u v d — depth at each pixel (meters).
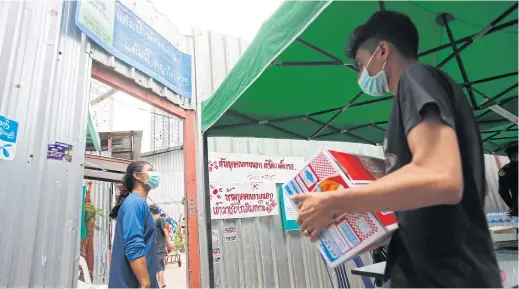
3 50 1.90
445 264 0.57
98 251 6.21
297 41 1.29
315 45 1.32
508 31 1.36
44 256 1.99
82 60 2.44
